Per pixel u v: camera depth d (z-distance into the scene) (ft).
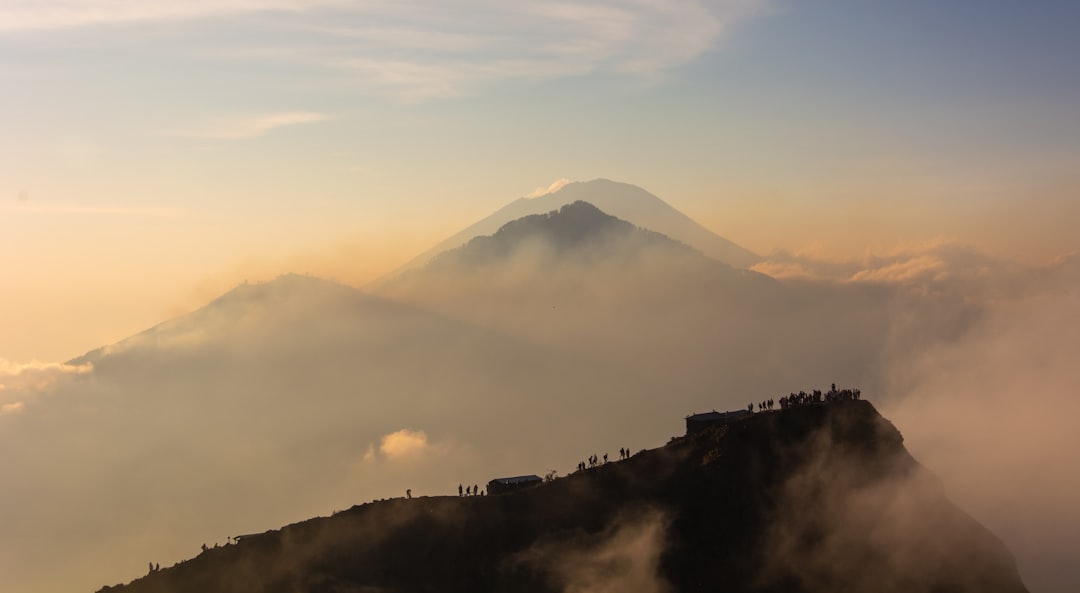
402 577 473.67
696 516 483.51
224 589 478.18
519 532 486.38
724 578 455.63
